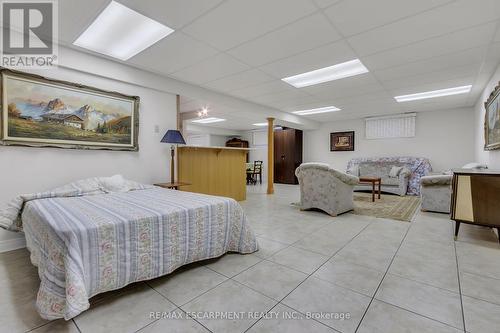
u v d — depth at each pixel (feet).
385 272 6.29
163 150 12.52
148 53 9.64
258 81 13.03
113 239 4.98
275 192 21.54
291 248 7.97
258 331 4.16
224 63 10.61
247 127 31.09
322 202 12.64
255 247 7.66
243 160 17.57
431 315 4.56
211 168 15.35
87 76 9.75
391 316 4.54
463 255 7.34
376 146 23.20
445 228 10.21
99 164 10.16
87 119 9.70
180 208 6.27
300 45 8.91
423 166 19.49
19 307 4.83
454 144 19.47
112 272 4.95
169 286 5.63
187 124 27.89
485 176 8.23
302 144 28.84
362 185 21.15
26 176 8.35
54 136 8.87
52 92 8.81
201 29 7.85
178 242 6.01
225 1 6.44
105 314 4.61
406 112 21.20
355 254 7.46
